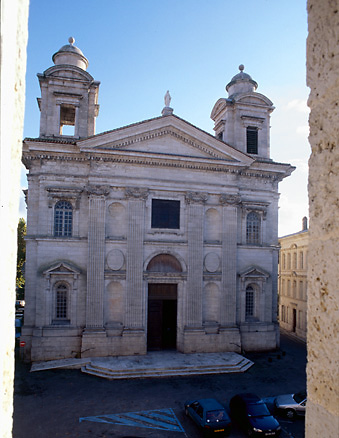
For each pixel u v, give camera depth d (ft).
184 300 109.50
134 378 89.76
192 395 80.12
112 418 68.33
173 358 102.17
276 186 123.95
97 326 102.47
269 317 118.83
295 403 70.54
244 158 115.24
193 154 113.60
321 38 10.70
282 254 169.58
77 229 106.01
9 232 9.37
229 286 113.60
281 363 105.19
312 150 10.95
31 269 103.86
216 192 114.42
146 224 108.99
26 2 10.68
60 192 105.40
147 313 110.63
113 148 105.50
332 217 9.97
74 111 126.21
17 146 10.00
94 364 94.58
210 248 113.91
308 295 10.84
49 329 101.14
